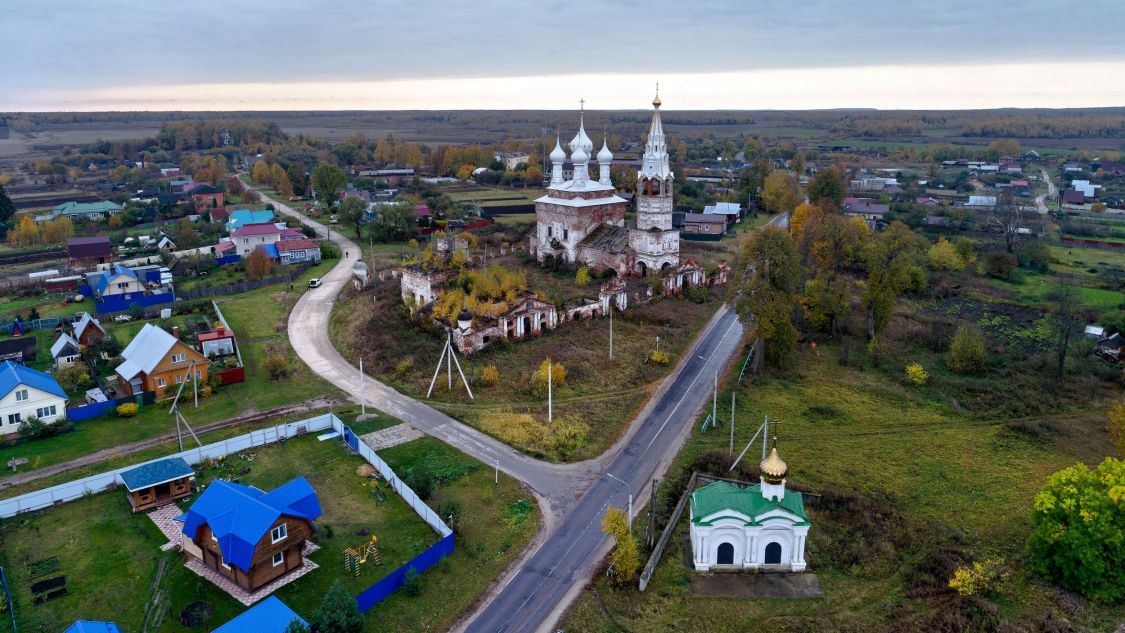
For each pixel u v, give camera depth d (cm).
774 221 18762
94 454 6888
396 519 5872
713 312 11238
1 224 17525
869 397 8344
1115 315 10325
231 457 6819
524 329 9762
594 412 7900
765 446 6675
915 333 10288
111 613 4772
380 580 5075
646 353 9481
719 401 8206
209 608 4784
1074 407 8062
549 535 5756
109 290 11481
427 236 16862
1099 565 4878
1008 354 9675
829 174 17162
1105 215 19775
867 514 5944
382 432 7388
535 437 7306
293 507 5366
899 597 5041
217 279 13350
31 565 5231
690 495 6228
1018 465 6800
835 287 10150
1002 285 13075
